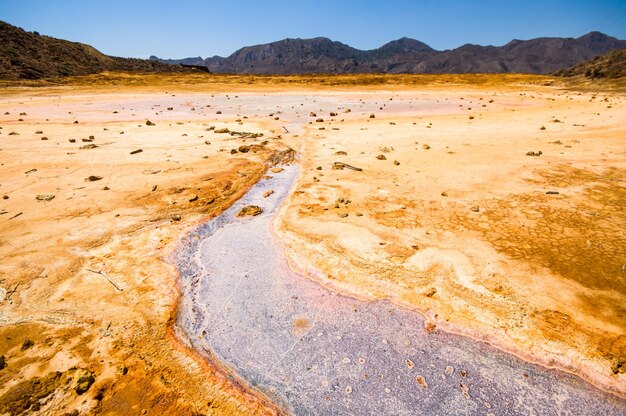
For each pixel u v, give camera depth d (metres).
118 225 8.62
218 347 5.57
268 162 13.53
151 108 27.33
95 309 6.01
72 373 4.78
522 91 38.34
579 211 8.80
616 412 4.48
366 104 29.17
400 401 4.72
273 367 5.23
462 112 24.91
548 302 5.86
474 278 6.52
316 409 4.66
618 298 5.82
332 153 14.41
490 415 4.51
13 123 20.78
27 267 6.93
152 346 5.40
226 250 8.01
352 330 5.79
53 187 10.71
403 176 11.47
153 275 6.98
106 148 14.97
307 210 9.38
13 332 5.45
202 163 13.09
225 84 47.25
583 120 20.20
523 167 12.05
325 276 6.96
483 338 5.48
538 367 5.03
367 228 8.29
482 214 8.80
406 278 6.67
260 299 6.53
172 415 4.37
